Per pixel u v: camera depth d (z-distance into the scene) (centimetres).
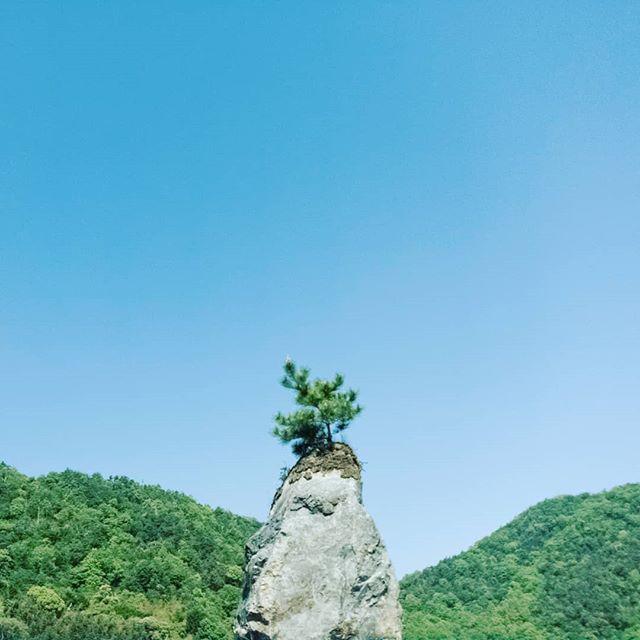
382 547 2334
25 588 14012
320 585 2181
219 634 14188
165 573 15850
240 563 18675
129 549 16662
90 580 14950
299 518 2305
